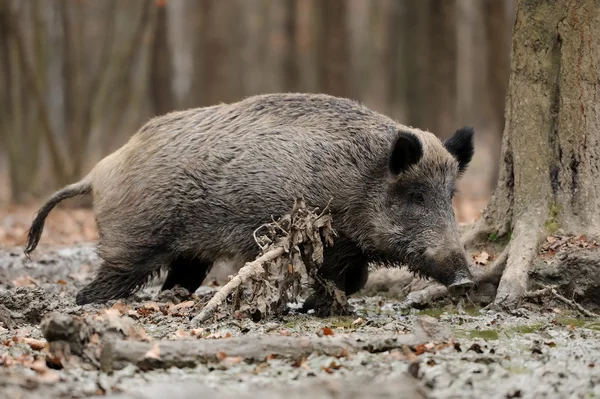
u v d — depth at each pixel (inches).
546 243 523.8
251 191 498.9
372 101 2903.5
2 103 1427.2
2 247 761.6
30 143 1430.9
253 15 2878.9
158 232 518.6
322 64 1545.3
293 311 521.0
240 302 470.6
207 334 428.5
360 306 546.9
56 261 697.0
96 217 538.9
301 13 1892.2
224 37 1744.6
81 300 531.5
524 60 546.9
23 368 345.1
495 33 1331.2
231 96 2321.6
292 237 472.4
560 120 537.6
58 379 329.4
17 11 1535.4
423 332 390.9
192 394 298.0
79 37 1685.5
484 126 2677.2
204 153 509.0
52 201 564.7
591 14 529.7
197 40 1985.7
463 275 473.4
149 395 296.5
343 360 356.8
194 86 2003.0
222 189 503.5
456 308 526.6
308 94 522.0
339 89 1534.2
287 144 499.2
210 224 510.0
